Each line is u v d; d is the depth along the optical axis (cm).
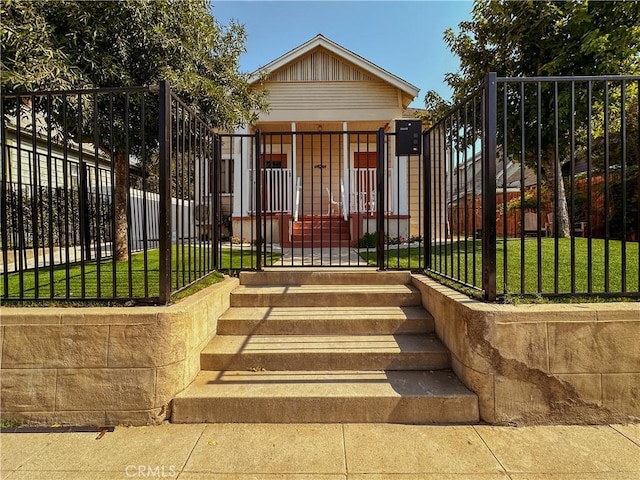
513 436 200
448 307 254
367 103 941
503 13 657
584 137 693
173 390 218
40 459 183
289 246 764
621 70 604
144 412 212
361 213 823
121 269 427
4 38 333
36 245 242
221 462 179
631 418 210
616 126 675
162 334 215
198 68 524
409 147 387
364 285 357
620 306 217
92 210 575
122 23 410
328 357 253
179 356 222
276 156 1028
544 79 237
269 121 938
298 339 278
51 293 240
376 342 271
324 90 939
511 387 211
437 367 252
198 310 249
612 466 175
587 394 210
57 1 383
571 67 628
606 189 237
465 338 225
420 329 288
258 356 253
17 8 346
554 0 624
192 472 173
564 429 206
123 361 214
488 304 227
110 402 213
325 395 216
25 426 212
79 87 388
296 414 214
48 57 347
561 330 211
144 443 196
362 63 912
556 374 210
